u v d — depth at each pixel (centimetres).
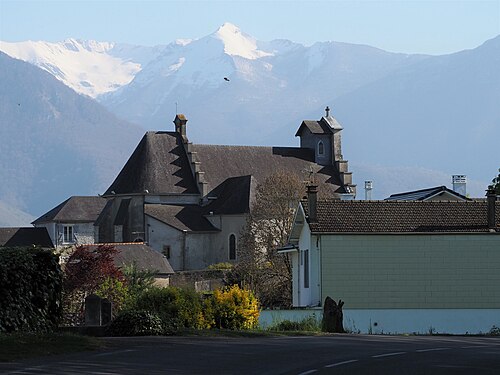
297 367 3553
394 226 7838
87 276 8212
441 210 8038
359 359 3875
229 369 3469
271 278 11700
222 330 5475
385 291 7738
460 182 10750
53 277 4812
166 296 5909
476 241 7812
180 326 5462
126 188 17712
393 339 5291
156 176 17750
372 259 7738
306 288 8275
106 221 17812
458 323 7750
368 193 11769
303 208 8181
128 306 6241
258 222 13738
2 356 3731
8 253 4638
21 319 4553
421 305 7756
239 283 12375
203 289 13312
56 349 3978
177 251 17038
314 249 7856
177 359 3769
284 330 6166
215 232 17200
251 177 17375
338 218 7900
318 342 4772
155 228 17288
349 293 7712
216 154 18475
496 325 7775
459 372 3475
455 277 7788
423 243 7788
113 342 4400
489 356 4106
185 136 18412
